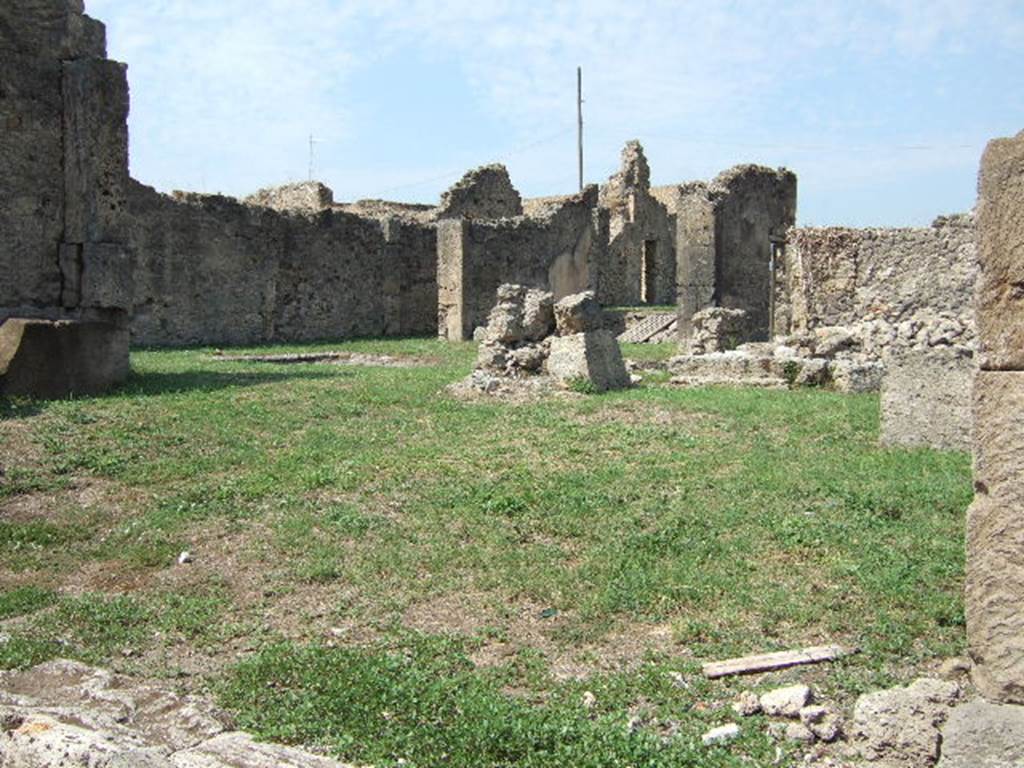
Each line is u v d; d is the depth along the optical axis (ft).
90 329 46.32
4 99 48.49
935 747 15.20
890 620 21.07
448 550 26.35
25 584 24.88
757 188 85.71
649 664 19.62
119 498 31.12
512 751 15.79
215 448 36.70
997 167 13.76
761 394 51.13
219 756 14.84
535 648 20.74
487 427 41.04
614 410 44.96
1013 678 13.73
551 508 29.48
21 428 37.19
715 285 80.23
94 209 49.85
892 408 37.55
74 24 51.03
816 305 73.67
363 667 19.10
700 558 25.27
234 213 91.50
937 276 70.85
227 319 91.45
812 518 27.94
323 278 101.45
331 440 38.34
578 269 125.90
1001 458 13.83
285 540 27.27
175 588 24.56
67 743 14.58
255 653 20.67
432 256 113.91
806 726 16.88
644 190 149.18
